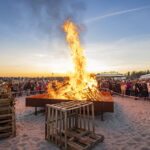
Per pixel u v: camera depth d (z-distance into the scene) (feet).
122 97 37.83
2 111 12.54
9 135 12.26
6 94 13.23
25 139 11.83
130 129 14.28
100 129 14.30
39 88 44.78
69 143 9.95
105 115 19.75
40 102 19.29
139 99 34.22
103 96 24.20
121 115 19.71
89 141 10.42
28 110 22.93
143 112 21.29
